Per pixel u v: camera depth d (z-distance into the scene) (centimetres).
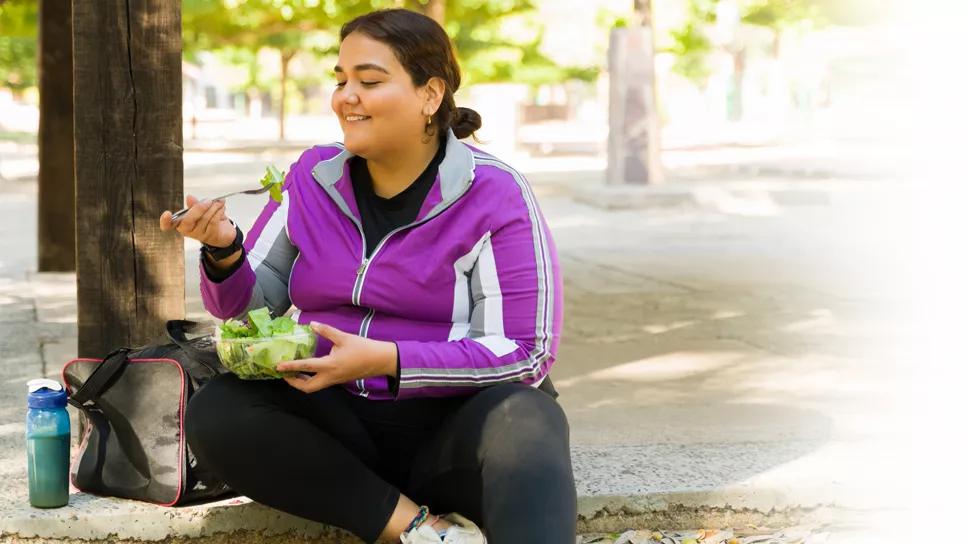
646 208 1424
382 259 286
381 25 278
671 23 2406
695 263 932
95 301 357
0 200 1492
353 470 276
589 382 514
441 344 275
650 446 392
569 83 4225
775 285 816
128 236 356
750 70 3788
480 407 272
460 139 300
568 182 1761
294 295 297
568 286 808
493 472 262
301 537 323
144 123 353
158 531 316
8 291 764
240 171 1972
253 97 5203
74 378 326
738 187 1574
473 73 2580
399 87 278
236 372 271
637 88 1562
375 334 288
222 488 318
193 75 4522
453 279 286
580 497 340
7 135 3080
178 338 308
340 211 292
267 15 2234
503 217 283
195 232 277
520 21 2611
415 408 289
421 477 284
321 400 280
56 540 311
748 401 476
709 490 346
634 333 636
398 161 287
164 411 313
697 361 562
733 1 2355
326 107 5581
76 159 353
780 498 349
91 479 325
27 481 341
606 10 2627
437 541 271
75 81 349
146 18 349
